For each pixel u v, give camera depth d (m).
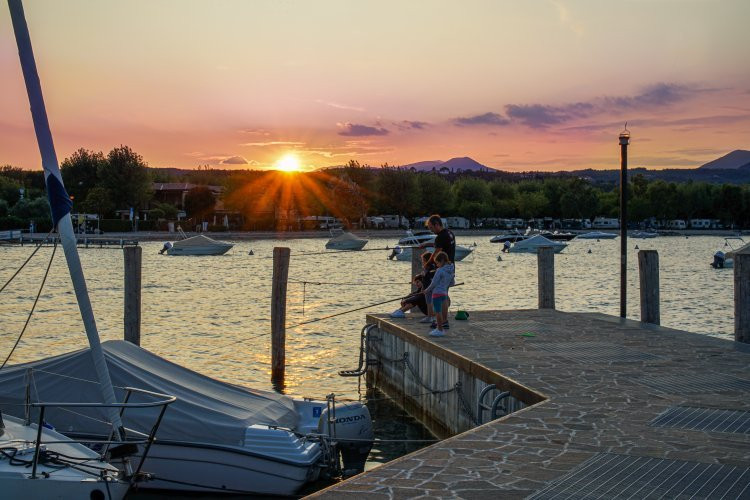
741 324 14.38
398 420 15.33
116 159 113.81
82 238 87.69
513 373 11.09
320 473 11.29
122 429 9.01
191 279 48.34
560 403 9.16
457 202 163.25
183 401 10.85
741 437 7.59
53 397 10.59
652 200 175.62
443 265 15.16
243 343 23.59
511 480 6.23
